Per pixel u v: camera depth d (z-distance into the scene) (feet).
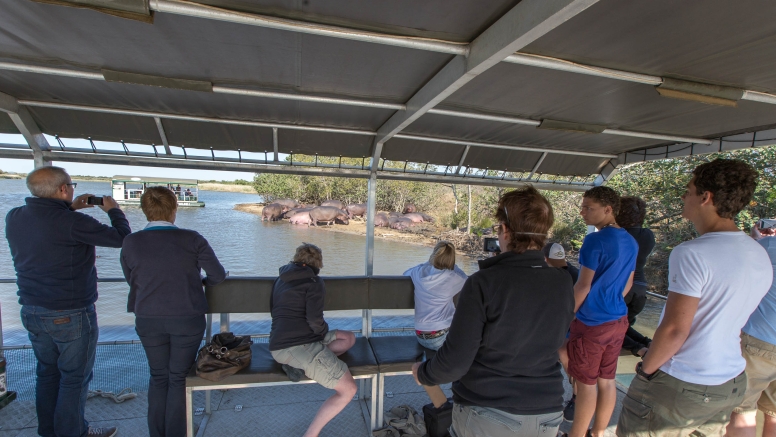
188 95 9.48
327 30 5.56
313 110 10.44
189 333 7.75
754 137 11.35
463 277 9.38
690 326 5.41
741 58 6.18
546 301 4.48
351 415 9.67
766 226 8.66
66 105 10.37
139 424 9.01
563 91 8.23
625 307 7.84
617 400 11.00
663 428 5.81
